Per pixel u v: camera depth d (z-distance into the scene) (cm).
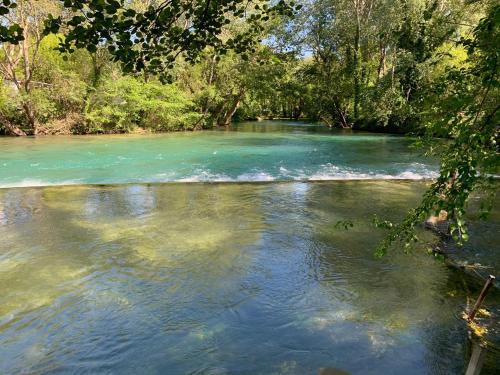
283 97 3956
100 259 601
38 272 559
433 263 601
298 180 1201
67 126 2559
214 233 717
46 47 2558
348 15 3206
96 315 456
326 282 538
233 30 2148
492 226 764
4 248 643
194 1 373
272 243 671
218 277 548
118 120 2659
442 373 370
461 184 248
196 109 3172
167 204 909
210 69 3316
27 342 411
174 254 621
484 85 247
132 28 319
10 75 2361
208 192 1030
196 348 402
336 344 409
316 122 4378
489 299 500
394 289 522
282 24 3014
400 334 426
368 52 3400
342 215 837
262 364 379
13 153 1659
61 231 722
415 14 2283
